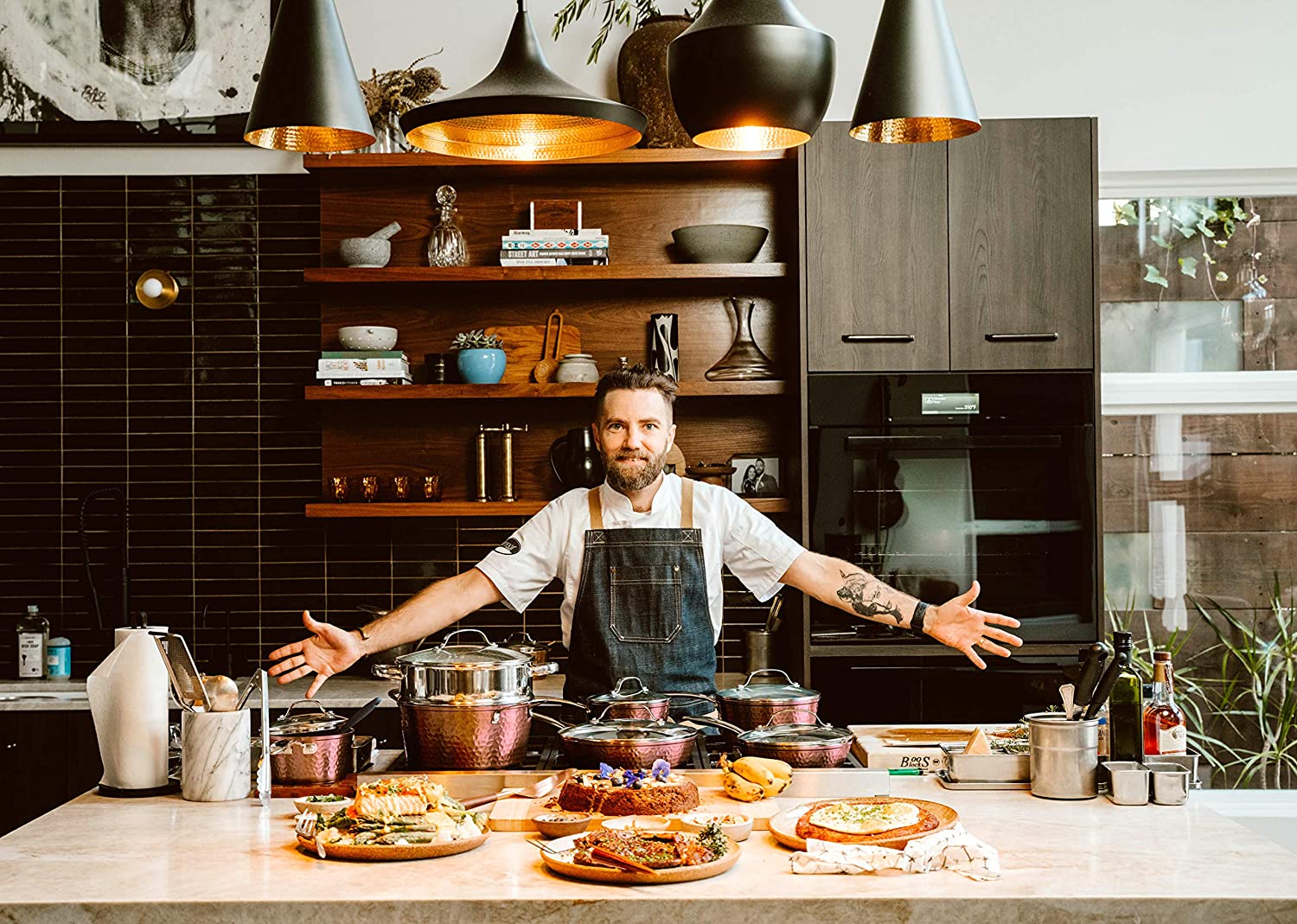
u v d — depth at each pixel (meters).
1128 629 4.41
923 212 3.87
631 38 4.13
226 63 4.27
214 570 4.32
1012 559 3.85
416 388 4.02
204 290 4.33
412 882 1.69
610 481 2.91
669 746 2.18
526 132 2.55
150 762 2.23
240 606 4.32
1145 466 4.43
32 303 4.32
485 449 4.20
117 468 4.32
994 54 4.27
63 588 4.30
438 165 4.13
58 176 4.33
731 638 4.32
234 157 4.33
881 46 2.27
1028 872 1.72
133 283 4.33
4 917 1.61
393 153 4.09
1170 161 4.28
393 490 4.19
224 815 2.08
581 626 2.98
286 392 4.33
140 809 2.12
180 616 4.31
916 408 3.85
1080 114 4.27
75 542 4.31
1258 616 4.41
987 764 2.27
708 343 4.34
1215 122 4.28
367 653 2.62
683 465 4.14
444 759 2.22
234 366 4.33
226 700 2.20
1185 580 4.42
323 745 2.20
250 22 4.27
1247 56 4.28
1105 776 2.22
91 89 4.26
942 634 2.73
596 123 2.49
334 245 4.33
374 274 4.05
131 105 4.26
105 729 2.22
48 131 4.25
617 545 2.96
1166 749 2.33
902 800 2.04
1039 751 2.20
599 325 4.34
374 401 4.33
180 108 4.26
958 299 3.87
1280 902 1.61
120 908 1.61
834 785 2.16
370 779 2.12
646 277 4.04
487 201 4.35
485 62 4.29
